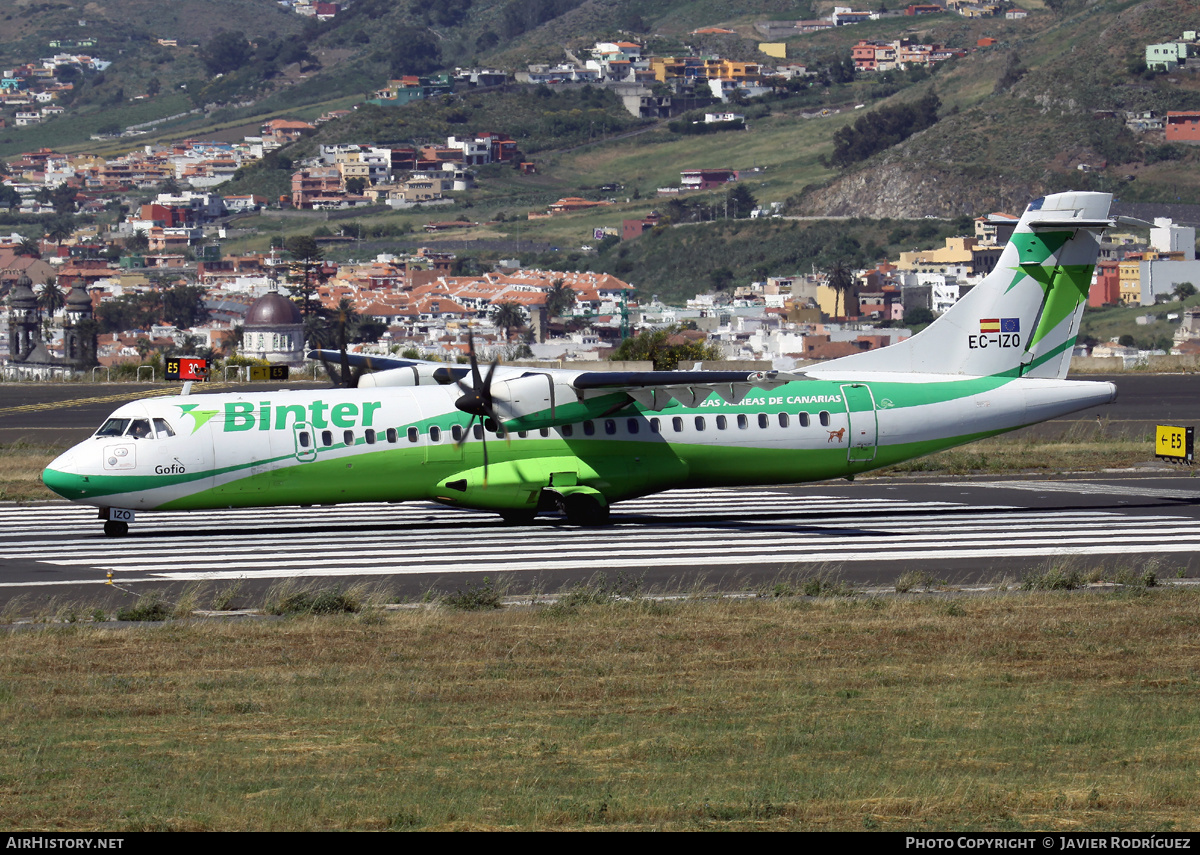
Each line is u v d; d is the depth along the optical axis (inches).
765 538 4547.2
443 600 3459.6
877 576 3846.0
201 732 2292.1
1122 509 5221.5
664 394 4677.7
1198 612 3299.7
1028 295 5177.2
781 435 4940.9
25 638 3038.9
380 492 4643.2
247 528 4906.5
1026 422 5157.5
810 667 2775.6
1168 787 1961.1
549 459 4753.9
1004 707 2454.5
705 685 2623.0
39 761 2116.1
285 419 4562.0
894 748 2186.3
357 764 2100.1
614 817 1839.3
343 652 2908.5
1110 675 2706.7
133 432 4456.2
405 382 5157.5
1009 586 3651.6
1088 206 5083.7
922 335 5142.7
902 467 6712.6
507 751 2169.0
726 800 1903.3
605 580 3759.8
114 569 3986.2
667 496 5812.0
